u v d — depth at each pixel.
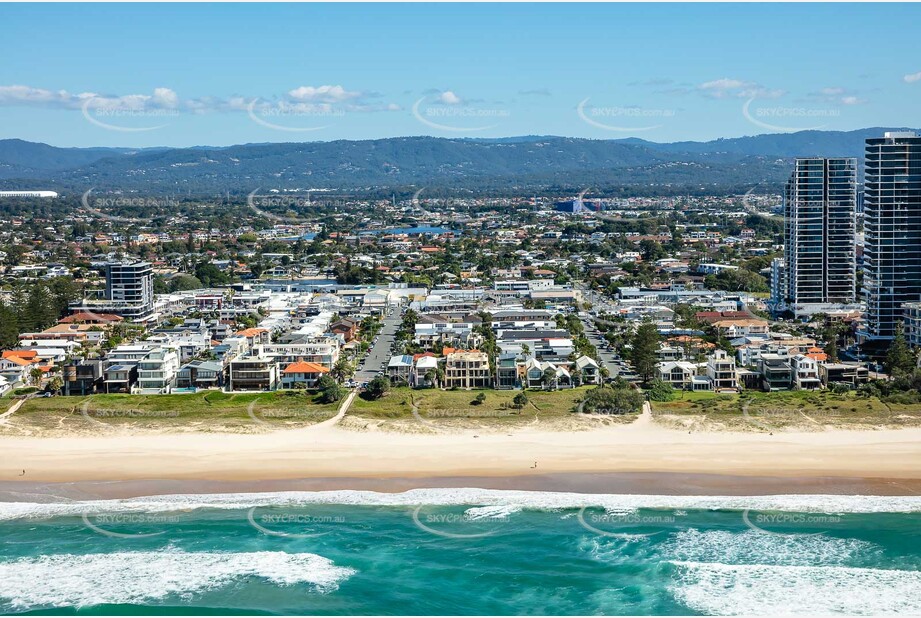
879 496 148.25
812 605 117.06
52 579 126.25
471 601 120.75
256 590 123.44
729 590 121.44
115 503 150.25
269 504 149.00
